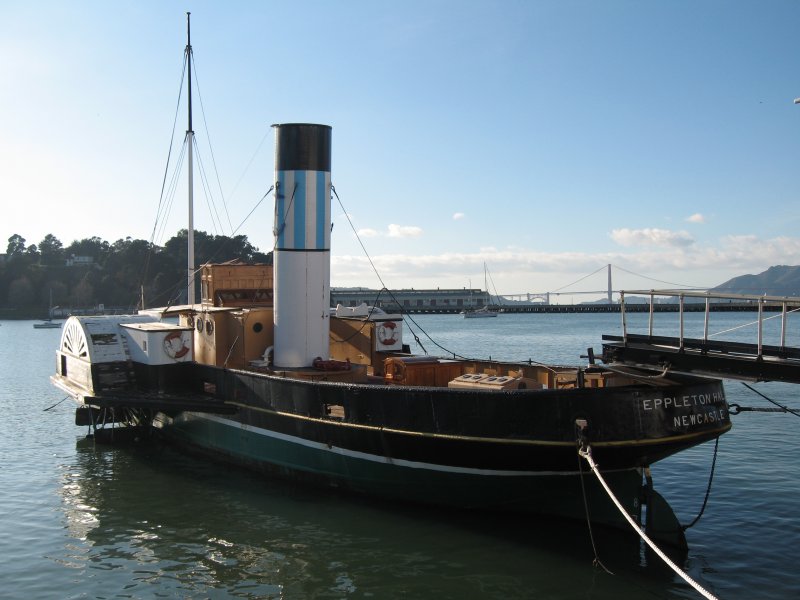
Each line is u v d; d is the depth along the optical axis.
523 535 14.24
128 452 21.98
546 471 13.42
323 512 15.66
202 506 16.30
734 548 13.65
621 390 12.90
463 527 14.69
